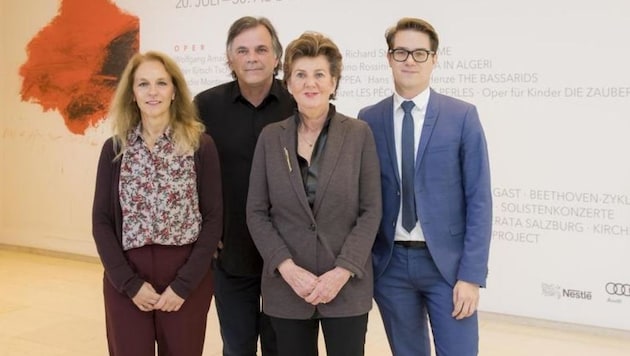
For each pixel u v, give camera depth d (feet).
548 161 12.90
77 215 19.04
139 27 17.61
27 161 19.76
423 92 6.98
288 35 15.47
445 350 7.03
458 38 13.53
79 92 18.63
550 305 13.10
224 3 16.34
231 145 8.37
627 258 12.34
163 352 7.23
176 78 7.12
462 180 6.95
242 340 8.74
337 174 6.46
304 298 6.32
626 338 12.44
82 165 18.84
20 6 19.39
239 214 8.38
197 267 6.94
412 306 7.20
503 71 13.16
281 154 6.67
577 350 11.85
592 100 12.41
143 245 6.84
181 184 6.91
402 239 7.04
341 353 6.57
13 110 19.84
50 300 14.87
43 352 11.43
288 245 6.55
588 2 12.28
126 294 6.89
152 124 6.98
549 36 12.68
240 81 8.34
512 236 13.35
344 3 14.73
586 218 12.64
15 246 20.16
